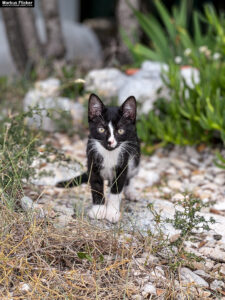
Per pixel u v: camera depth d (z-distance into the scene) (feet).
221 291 4.12
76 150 6.15
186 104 5.98
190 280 4.17
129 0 8.31
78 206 4.79
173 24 7.98
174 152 6.21
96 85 6.88
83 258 4.17
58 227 4.33
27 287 4.00
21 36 8.32
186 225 4.40
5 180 4.50
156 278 4.13
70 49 10.14
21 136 4.81
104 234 4.33
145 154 6.14
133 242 4.37
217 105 5.67
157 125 6.02
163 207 4.83
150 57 7.63
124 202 4.96
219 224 4.69
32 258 4.15
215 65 6.26
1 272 4.06
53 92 6.77
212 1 11.32
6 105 7.04
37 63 8.32
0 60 9.22
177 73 6.27
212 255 4.40
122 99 6.39
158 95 6.33
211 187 5.49
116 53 8.79
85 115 6.54
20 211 4.44
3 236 4.18
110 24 12.64
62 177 5.26
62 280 4.04
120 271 4.13
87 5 13.10
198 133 6.07
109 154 4.63
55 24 8.45
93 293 4.01
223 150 6.12
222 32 6.81
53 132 6.52
